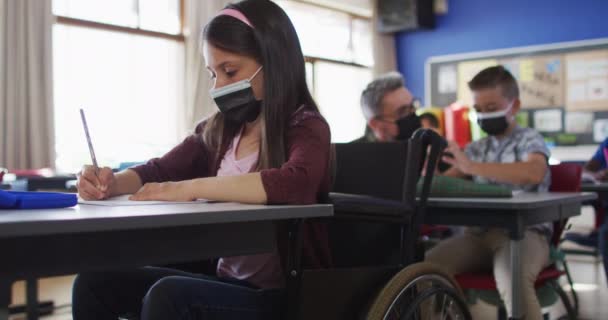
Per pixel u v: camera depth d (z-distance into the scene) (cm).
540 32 660
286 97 135
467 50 701
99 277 140
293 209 108
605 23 627
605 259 317
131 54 511
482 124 257
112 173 139
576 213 238
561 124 644
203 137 155
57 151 466
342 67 688
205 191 118
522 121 662
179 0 543
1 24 435
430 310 150
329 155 137
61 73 469
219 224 104
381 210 142
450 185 209
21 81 446
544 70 653
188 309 117
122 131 505
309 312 128
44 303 326
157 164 154
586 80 632
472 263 231
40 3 453
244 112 137
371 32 721
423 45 729
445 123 615
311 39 660
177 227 98
